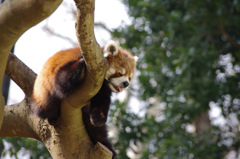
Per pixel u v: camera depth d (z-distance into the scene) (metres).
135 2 14.85
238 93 14.51
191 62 12.80
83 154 6.02
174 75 13.72
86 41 4.34
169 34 14.42
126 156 10.37
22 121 6.52
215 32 14.27
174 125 14.34
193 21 13.86
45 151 10.02
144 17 14.64
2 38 4.10
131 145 11.02
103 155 5.85
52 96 5.92
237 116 14.66
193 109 13.84
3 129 6.66
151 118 13.99
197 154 13.27
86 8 4.00
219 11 13.13
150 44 14.34
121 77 6.98
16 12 3.87
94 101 6.48
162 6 14.10
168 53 14.36
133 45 14.47
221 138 14.62
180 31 13.99
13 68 6.63
